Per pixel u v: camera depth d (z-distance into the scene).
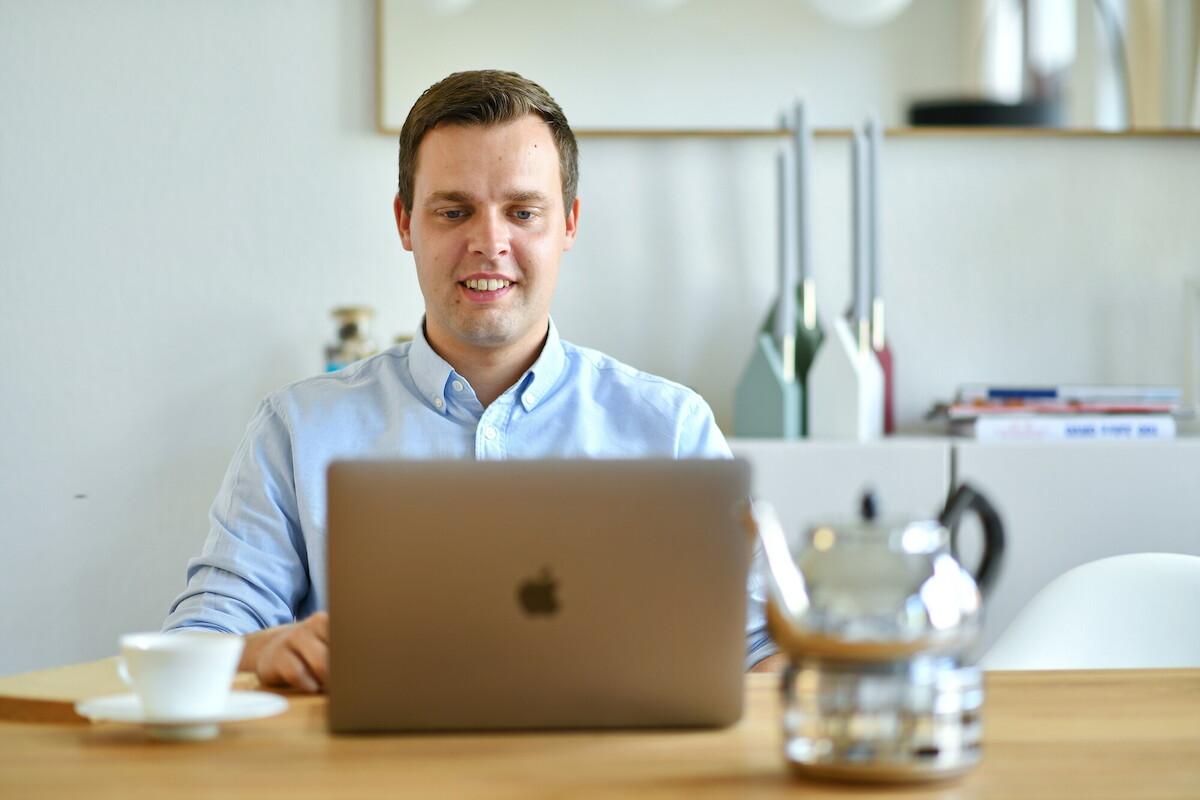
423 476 1.06
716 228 2.79
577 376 1.97
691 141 2.79
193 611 1.74
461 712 1.08
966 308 2.82
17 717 1.16
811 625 0.94
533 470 1.07
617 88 2.75
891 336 2.82
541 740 1.06
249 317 2.79
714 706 1.08
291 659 1.29
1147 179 2.83
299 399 1.93
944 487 2.51
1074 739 1.08
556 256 1.91
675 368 2.80
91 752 1.04
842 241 2.80
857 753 0.94
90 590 2.77
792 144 2.78
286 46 2.78
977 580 1.00
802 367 2.68
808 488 2.51
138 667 1.07
